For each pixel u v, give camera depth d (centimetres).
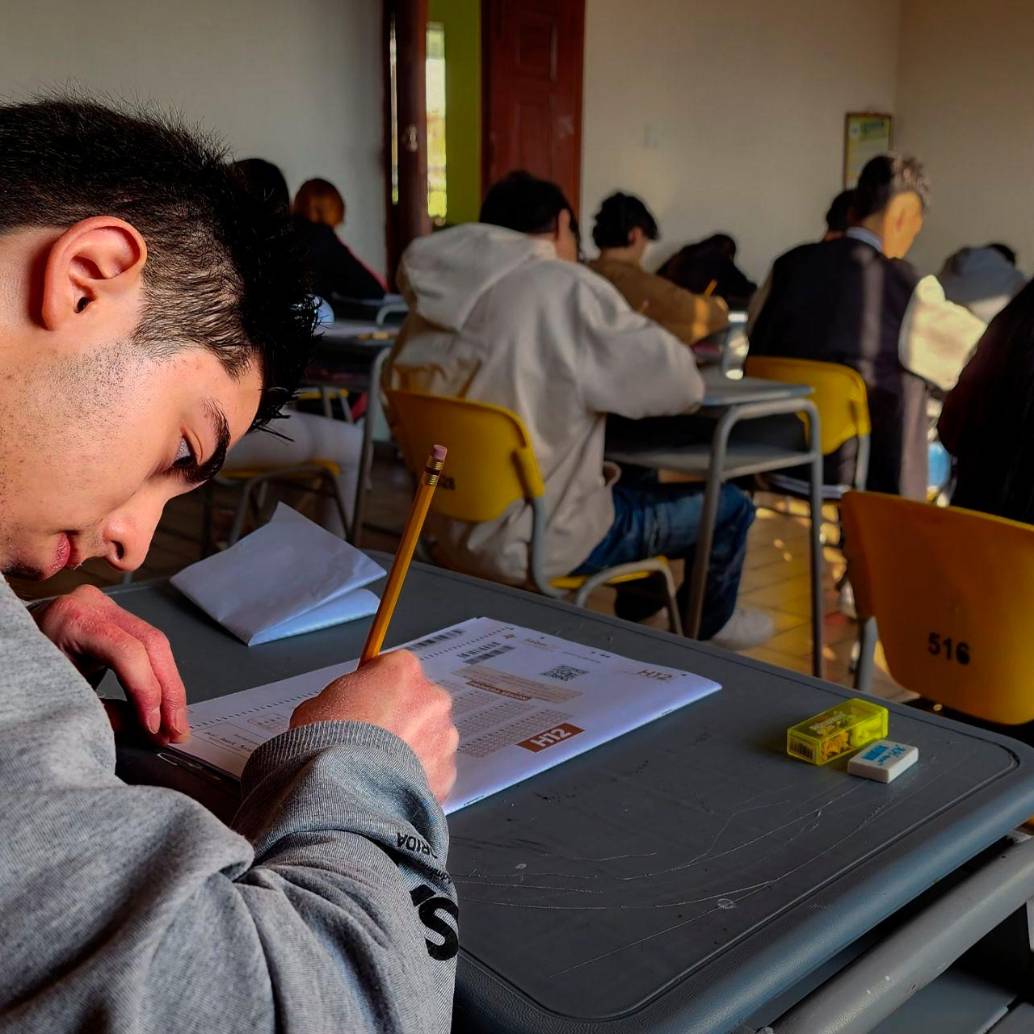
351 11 559
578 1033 50
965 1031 72
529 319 204
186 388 54
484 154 629
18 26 468
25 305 49
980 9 838
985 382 162
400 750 57
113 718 79
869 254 308
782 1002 66
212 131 72
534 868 63
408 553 74
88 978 38
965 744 79
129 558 57
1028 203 837
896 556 151
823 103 828
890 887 61
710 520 229
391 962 45
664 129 722
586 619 107
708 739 80
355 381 316
